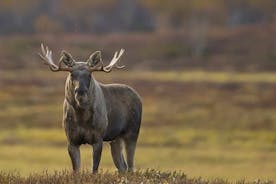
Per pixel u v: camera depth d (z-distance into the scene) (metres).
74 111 59.38
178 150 171.12
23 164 145.00
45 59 58.66
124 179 52.12
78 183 51.84
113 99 64.56
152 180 53.31
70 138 60.56
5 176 54.66
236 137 191.38
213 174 132.62
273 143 183.50
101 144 61.06
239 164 151.75
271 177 126.81
